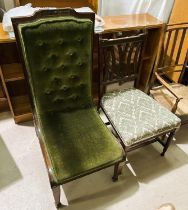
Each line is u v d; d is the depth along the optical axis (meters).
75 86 1.42
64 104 1.46
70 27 1.18
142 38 1.47
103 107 1.55
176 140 1.88
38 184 1.49
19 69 1.69
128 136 1.32
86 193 1.46
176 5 2.15
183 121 1.73
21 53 1.22
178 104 1.67
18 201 1.40
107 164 1.22
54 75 1.31
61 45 1.22
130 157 1.71
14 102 1.97
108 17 1.80
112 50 1.44
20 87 1.99
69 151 1.20
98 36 1.51
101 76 1.52
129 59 1.55
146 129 1.36
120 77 1.62
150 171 1.62
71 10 1.19
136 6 2.19
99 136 1.30
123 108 1.51
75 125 1.36
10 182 1.49
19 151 1.70
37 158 1.65
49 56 1.23
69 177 1.13
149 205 1.42
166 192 1.50
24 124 1.92
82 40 1.26
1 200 1.40
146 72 2.17
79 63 1.34
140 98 1.60
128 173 1.60
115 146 1.26
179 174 1.62
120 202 1.43
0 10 1.86
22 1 1.91
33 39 1.13
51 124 1.35
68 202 1.40
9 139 1.79
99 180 1.54
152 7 2.23
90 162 1.17
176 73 2.31
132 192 1.49
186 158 1.73
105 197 1.45
